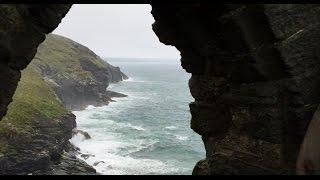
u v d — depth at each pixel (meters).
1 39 12.14
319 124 12.70
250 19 12.65
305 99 13.31
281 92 13.31
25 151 52.28
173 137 76.62
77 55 137.50
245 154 14.04
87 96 112.38
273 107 13.22
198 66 15.59
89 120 90.06
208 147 16.25
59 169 52.91
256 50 12.93
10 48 12.61
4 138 52.03
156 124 89.69
